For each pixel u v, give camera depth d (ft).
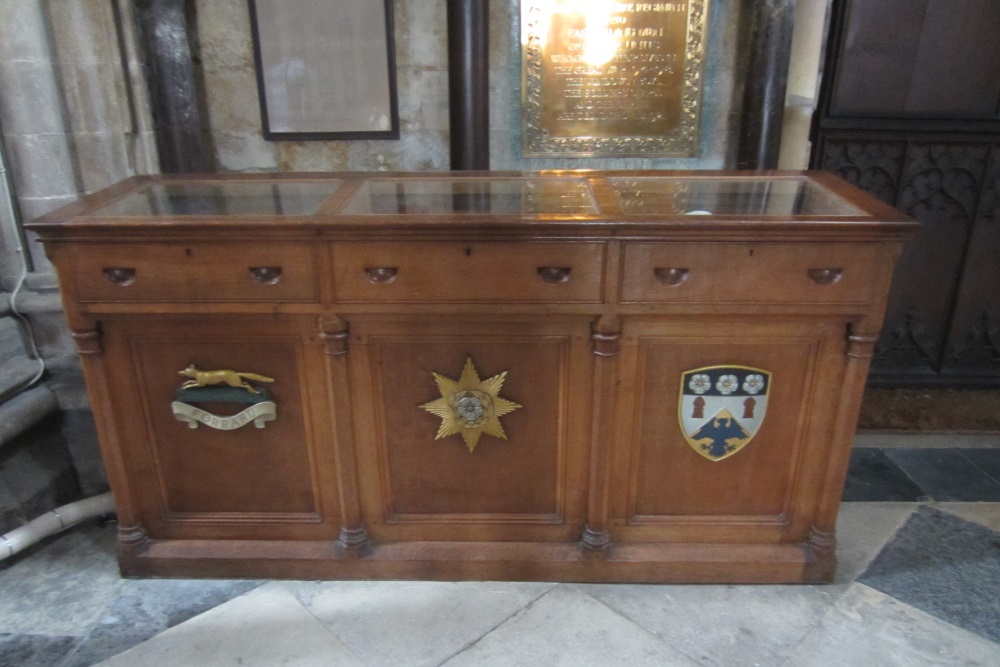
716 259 5.80
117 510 6.93
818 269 5.82
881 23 9.27
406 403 6.55
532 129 9.52
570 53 9.21
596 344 6.15
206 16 8.95
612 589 6.93
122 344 6.36
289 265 5.90
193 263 5.89
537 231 5.70
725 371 6.34
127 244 5.82
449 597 6.82
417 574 7.00
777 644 6.27
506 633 6.40
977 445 9.61
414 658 6.14
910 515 8.09
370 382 6.44
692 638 6.34
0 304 8.21
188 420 6.60
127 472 6.79
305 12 8.97
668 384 6.41
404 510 6.98
